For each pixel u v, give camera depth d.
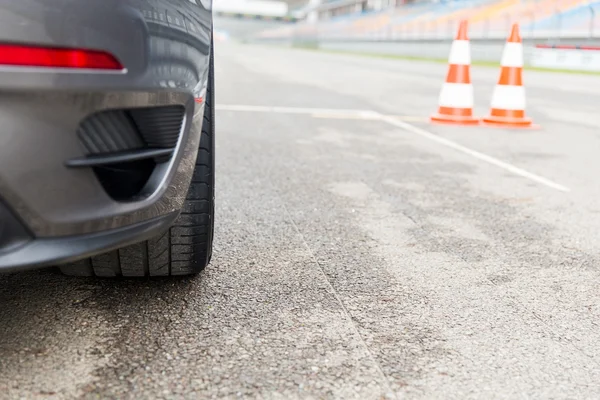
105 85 1.22
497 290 2.00
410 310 1.82
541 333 1.71
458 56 5.94
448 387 1.42
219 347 1.55
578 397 1.40
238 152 4.14
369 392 1.38
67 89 1.18
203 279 1.96
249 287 1.92
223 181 3.33
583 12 18.77
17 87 1.13
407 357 1.54
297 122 5.66
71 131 1.21
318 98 7.89
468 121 5.83
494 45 22.27
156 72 1.32
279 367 1.47
